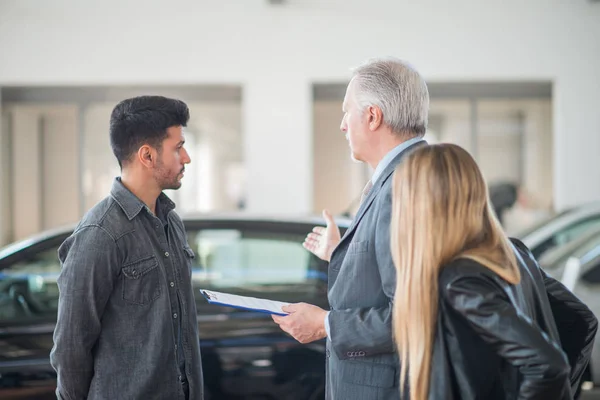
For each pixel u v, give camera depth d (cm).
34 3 919
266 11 927
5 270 342
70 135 952
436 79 935
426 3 925
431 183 194
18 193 954
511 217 963
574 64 928
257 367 331
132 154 234
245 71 928
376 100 225
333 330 212
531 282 204
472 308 182
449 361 189
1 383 322
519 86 952
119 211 229
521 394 182
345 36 927
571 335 221
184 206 955
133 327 225
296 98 930
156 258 230
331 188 950
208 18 925
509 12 927
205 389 330
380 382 208
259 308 226
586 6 923
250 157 934
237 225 365
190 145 952
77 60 925
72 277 219
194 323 244
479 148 959
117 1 922
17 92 945
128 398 223
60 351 219
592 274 475
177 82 931
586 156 934
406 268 193
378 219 212
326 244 263
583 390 443
